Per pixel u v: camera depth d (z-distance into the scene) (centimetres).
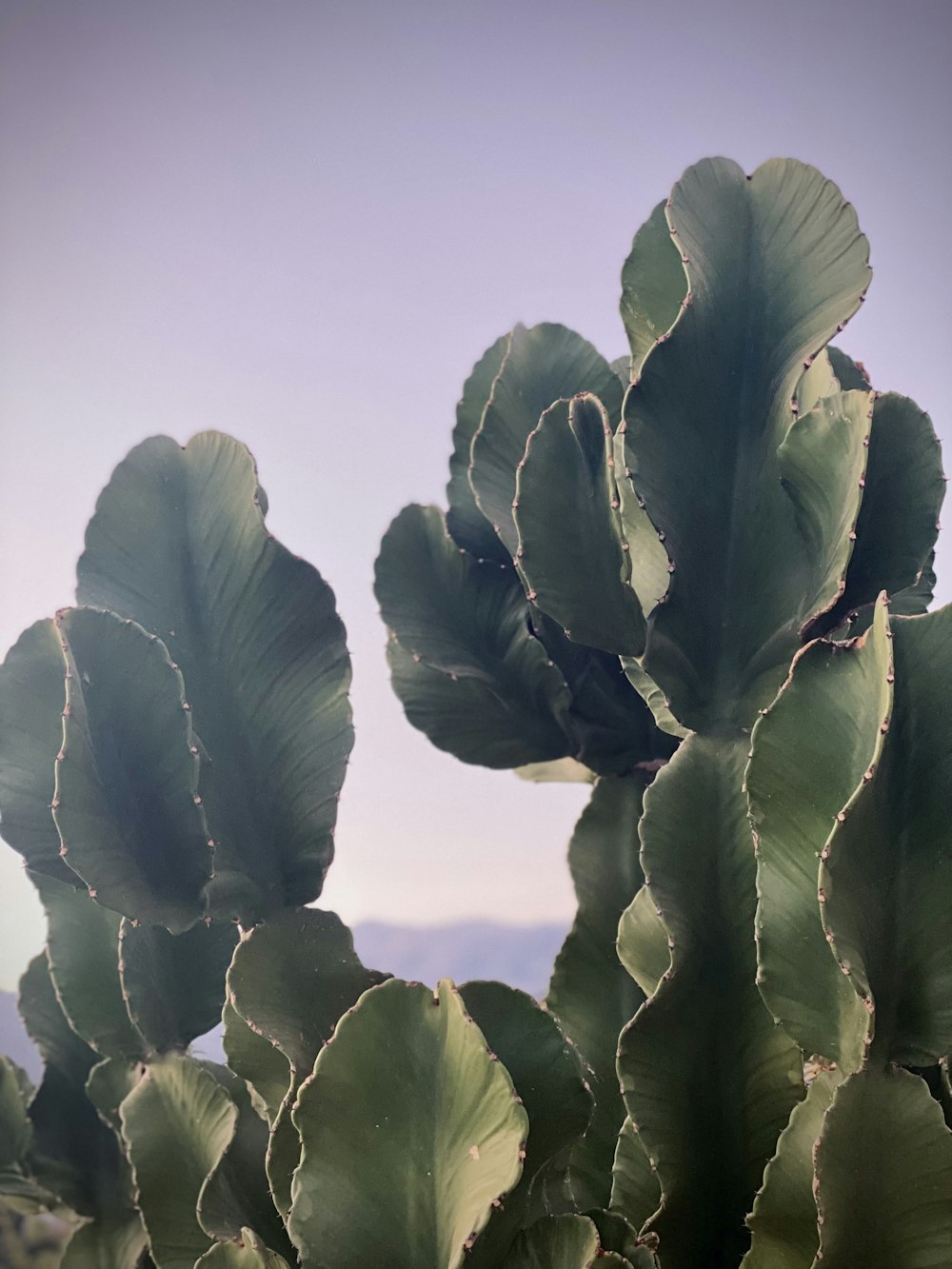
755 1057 70
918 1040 60
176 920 70
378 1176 55
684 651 74
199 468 74
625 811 90
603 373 92
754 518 74
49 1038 99
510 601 92
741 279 75
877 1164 58
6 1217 121
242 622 73
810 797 62
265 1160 78
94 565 74
